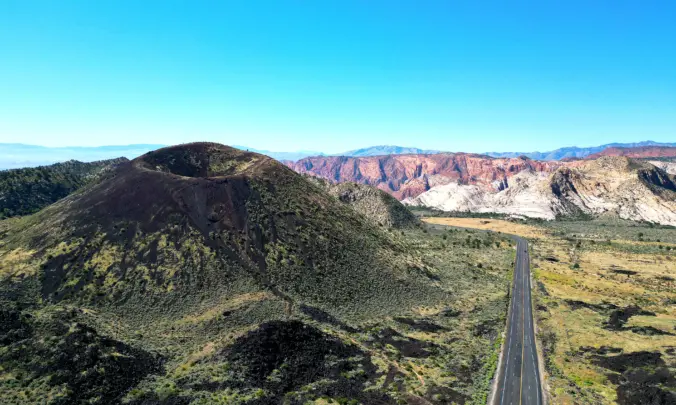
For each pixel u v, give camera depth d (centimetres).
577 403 5559
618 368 6656
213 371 5403
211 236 9200
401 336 7525
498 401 5556
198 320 6950
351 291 9156
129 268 7950
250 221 10019
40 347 5147
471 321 8781
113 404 4647
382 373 5956
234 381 5228
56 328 5569
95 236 8581
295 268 9156
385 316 8569
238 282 8175
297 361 5866
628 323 8819
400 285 10088
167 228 9075
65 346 5197
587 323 8894
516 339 7938
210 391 5016
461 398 5456
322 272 9400
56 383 4691
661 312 9744
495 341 7738
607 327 8619
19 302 6744
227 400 4850
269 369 5612
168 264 8200
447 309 9344
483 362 6744
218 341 6209
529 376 6369
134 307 7138
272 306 7519
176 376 5319
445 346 7306
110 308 7025
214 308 7288
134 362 5434
